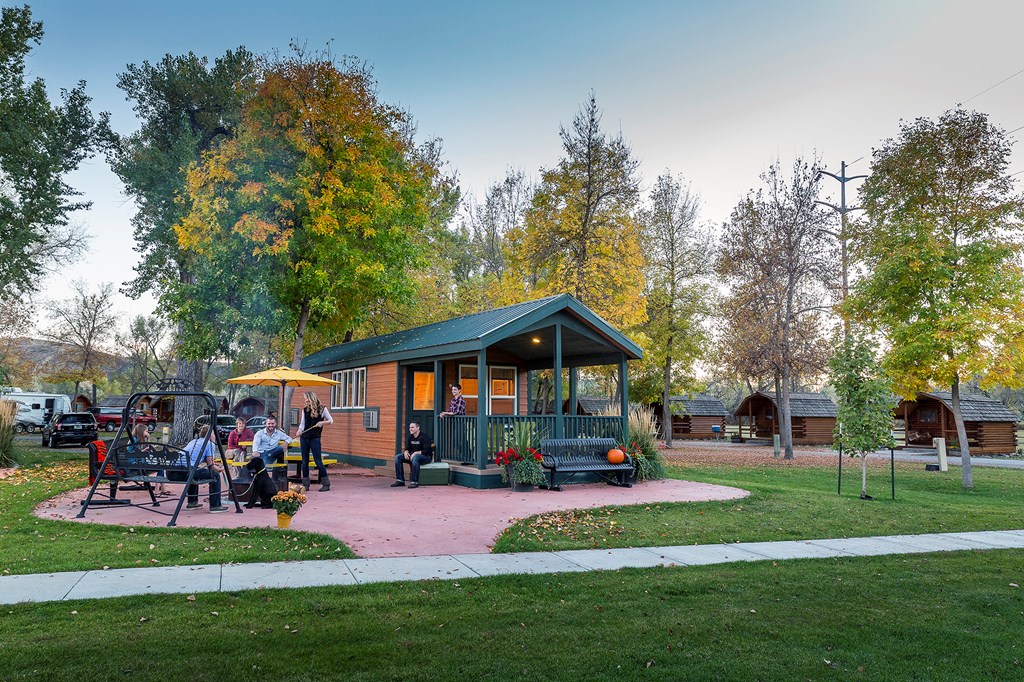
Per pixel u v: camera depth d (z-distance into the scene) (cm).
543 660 452
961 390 4684
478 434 1364
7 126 2058
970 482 1820
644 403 4066
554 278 3002
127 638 472
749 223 2886
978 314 1708
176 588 604
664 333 3497
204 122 2262
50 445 2898
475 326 1536
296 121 1934
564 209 2931
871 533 987
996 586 672
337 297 2075
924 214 1845
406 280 2212
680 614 559
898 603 605
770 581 674
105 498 1128
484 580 657
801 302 2970
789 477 2061
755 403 4538
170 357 5638
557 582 654
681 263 3541
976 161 1842
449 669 432
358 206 1983
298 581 639
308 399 1323
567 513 1055
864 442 1405
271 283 1925
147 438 1302
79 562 691
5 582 618
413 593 605
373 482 1484
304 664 433
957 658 470
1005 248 1734
